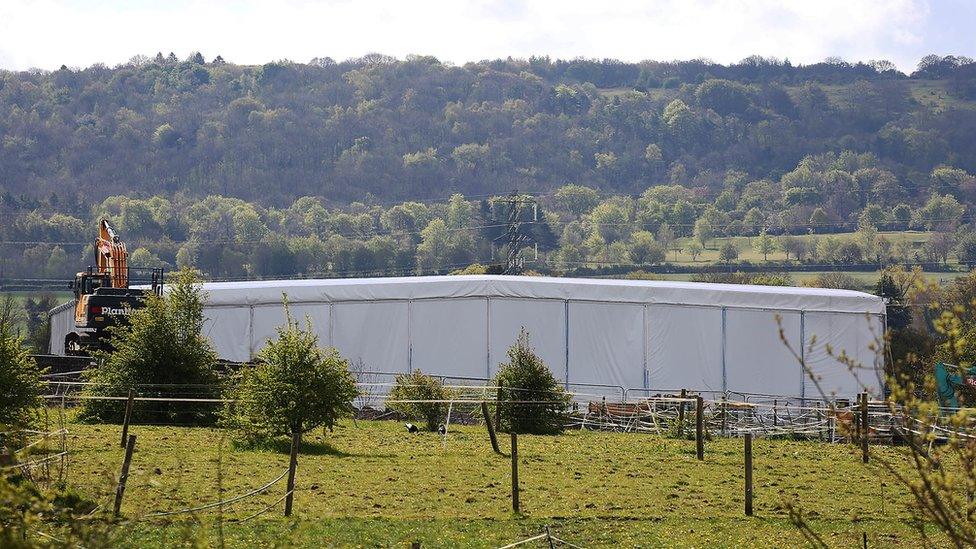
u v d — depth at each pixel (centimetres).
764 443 5150
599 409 6125
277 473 3875
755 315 7281
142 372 5019
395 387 5984
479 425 5622
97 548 2259
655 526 3462
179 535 2872
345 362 4578
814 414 6588
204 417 4997
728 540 3331
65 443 3934
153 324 5069
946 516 1812
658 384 7275
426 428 5412
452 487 3847
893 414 1856
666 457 4631
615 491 3903
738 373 7262
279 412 4378
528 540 3081
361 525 3269
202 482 3647
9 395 4025
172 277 5297
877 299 7281
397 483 3862
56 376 6016
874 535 3450
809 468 4466
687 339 7294
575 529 3384
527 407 5431
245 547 2912
